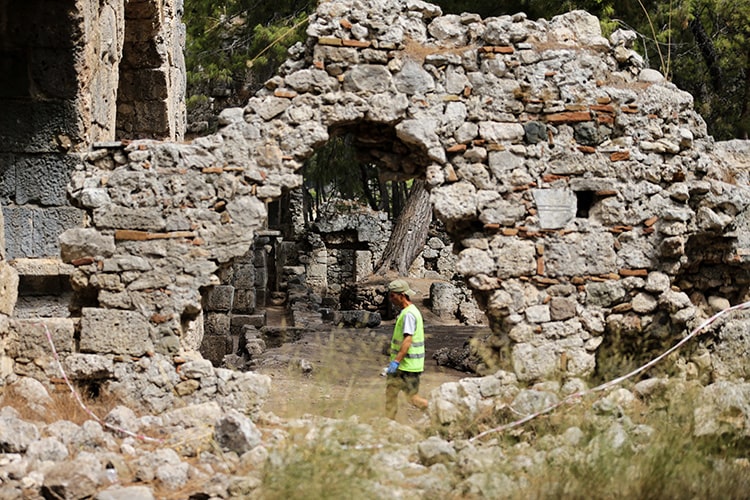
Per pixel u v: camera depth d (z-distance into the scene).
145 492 8.42
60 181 14.51
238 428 9.88
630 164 12.30
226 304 21.86
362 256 38.22
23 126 14.43
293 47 12.19
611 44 12.54
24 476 8.76
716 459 9.17
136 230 11.74
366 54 12.10
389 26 12.16
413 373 11.81
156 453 9.34
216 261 11.84
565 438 9.52
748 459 9.45
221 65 31.34
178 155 11.83
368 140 12.80
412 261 34.69
